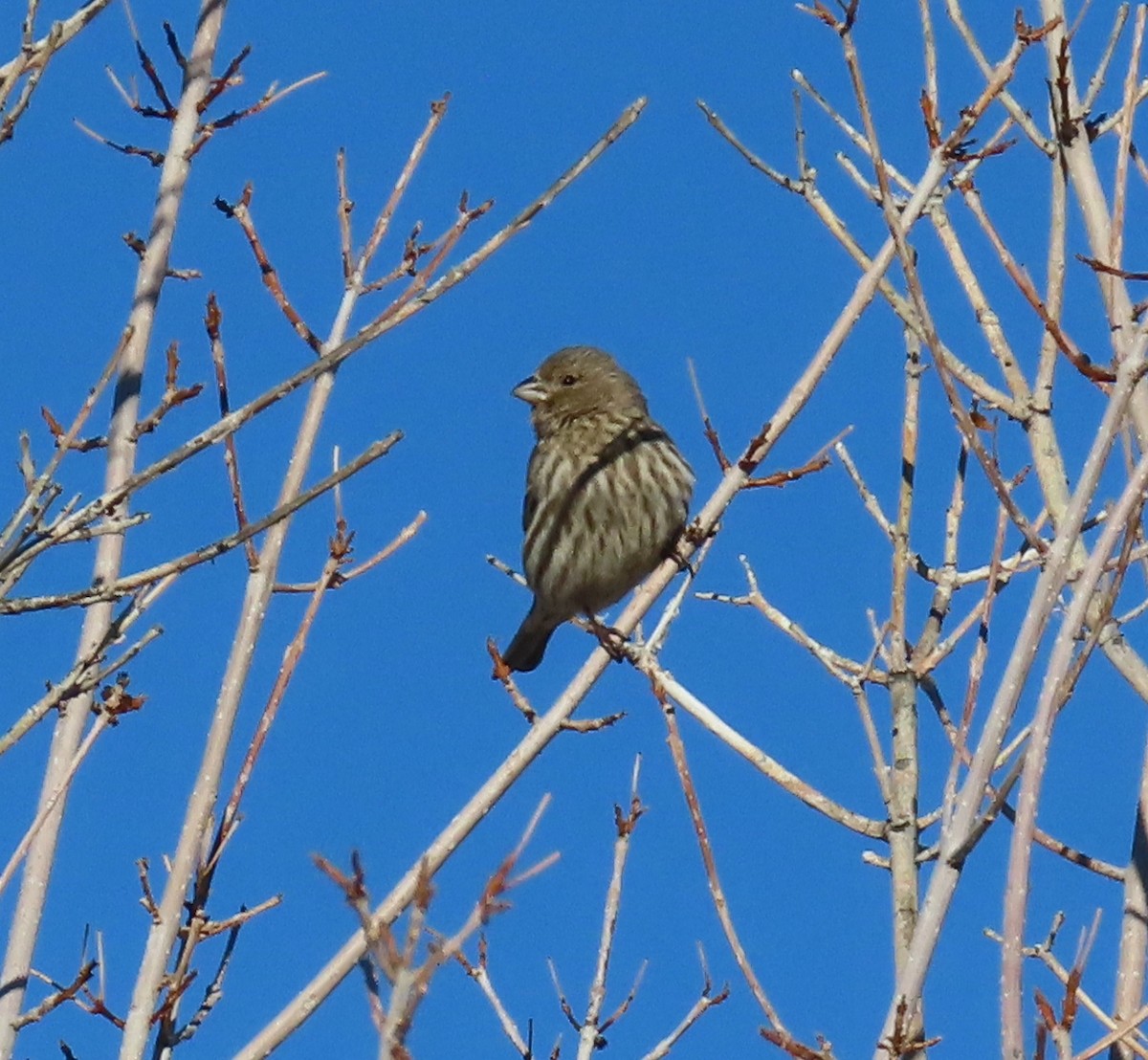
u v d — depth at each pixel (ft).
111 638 30.60
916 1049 28.09
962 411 31.83
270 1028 31.04
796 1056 30.42
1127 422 33.71
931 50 37.88
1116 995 31.99
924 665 39.75
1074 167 38.34
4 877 30.96
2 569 29.17
